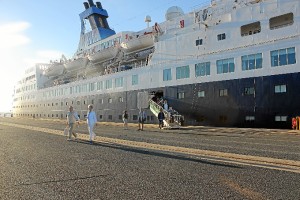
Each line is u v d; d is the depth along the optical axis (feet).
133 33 140.77
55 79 192.34
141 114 82.84
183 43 94.84
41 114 190.80
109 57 135.64
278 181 18.24
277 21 76.33
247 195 15.17
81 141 47.78
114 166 24.12
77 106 149.59
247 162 25.59
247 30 81.92
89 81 140.77
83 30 176.14
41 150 35.53
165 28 110.83
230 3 89.51
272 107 72.38
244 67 78.54
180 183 18.01
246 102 77.36
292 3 70.74
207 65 87.35
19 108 234.38
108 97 127.13
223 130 71.41
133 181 18.69
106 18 169.27
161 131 75.15
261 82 74.64
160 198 14.83
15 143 44.47
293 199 14.43
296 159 27.02
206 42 88.07
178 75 95.91
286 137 53.67
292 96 69.05
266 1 75.56
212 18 88.89
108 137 56.03
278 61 72.08
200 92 88.69
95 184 17.98
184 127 85.51
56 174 21.07
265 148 36.47
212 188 16.71
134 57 122.52
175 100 96.22
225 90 82.23
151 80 105.91
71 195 15.57
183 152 32.68
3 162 26.61
